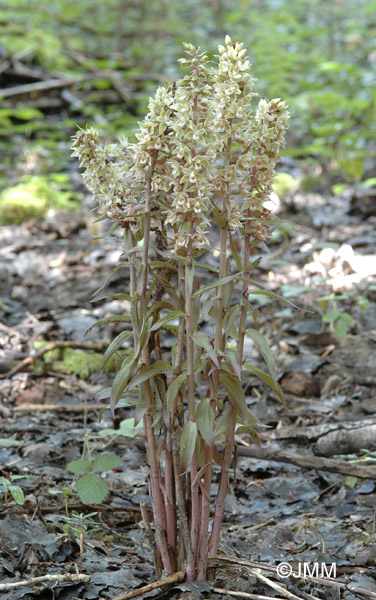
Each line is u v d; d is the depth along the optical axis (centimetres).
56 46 1015
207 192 185
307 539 252
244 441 329
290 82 997
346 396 366
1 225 645
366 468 266
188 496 209
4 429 334
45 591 208
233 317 197
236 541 249
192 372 194
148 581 217
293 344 411
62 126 857
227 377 198
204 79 185
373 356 390
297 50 1107
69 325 445
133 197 198
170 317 192
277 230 566
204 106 187
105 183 194
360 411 347
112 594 209
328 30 1111
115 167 196
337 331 402
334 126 777
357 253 542
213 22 1227
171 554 206
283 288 423
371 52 1101
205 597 199
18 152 830
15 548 232
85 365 397
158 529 203
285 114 188
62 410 357
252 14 1191
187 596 195
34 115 821
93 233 616
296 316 448
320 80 1003
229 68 183
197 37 1116
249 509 280
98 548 243
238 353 195
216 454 201
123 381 193
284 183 690
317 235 589
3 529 239
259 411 355
